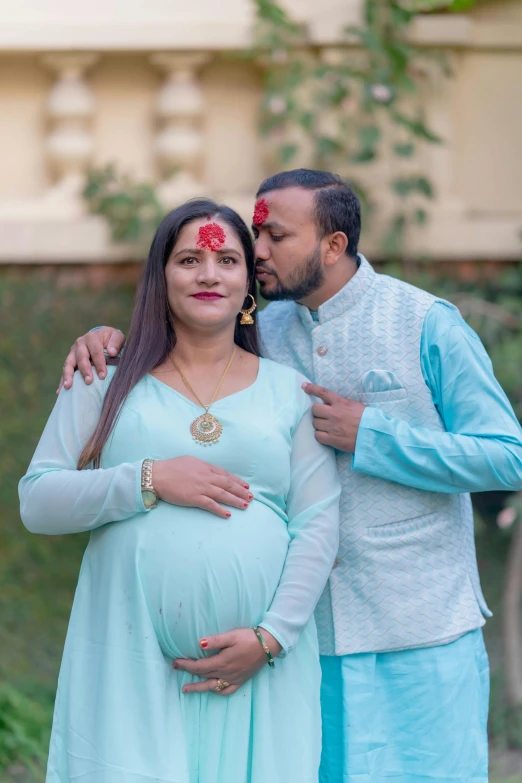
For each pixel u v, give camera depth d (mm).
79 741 2949
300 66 5621
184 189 5730
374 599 3264
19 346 5746
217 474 2979
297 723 3084
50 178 5859
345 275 3371
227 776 2994
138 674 2920
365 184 5801
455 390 3242
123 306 5781
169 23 5590
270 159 5828
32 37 5559
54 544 5809
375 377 3271
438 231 5801
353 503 3279
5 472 5754
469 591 3359
